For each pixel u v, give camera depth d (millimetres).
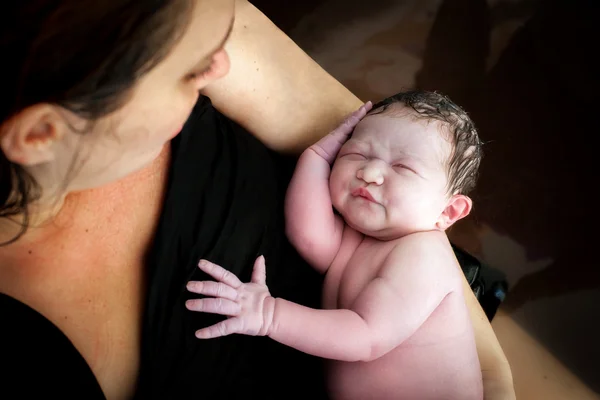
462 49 2066
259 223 903
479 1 2158
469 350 960
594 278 1653
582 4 2141
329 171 1045
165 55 542
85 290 709
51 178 592
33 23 475
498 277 1479
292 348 904
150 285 766
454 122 1027
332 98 1143
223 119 953
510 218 1765
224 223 847
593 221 1750
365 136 1027
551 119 1925
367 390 925
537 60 2037
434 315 946
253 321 813
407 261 944
